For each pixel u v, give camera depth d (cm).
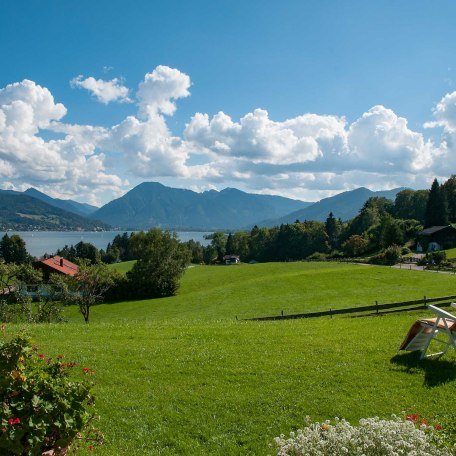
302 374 1281
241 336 1769
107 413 1058
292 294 5262
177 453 891
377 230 13438
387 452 593
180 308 5281
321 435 650
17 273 4212
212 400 1123
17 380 593
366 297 4550
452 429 837
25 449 553
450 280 5262
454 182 14700
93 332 1969
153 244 7162
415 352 1445
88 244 15800
